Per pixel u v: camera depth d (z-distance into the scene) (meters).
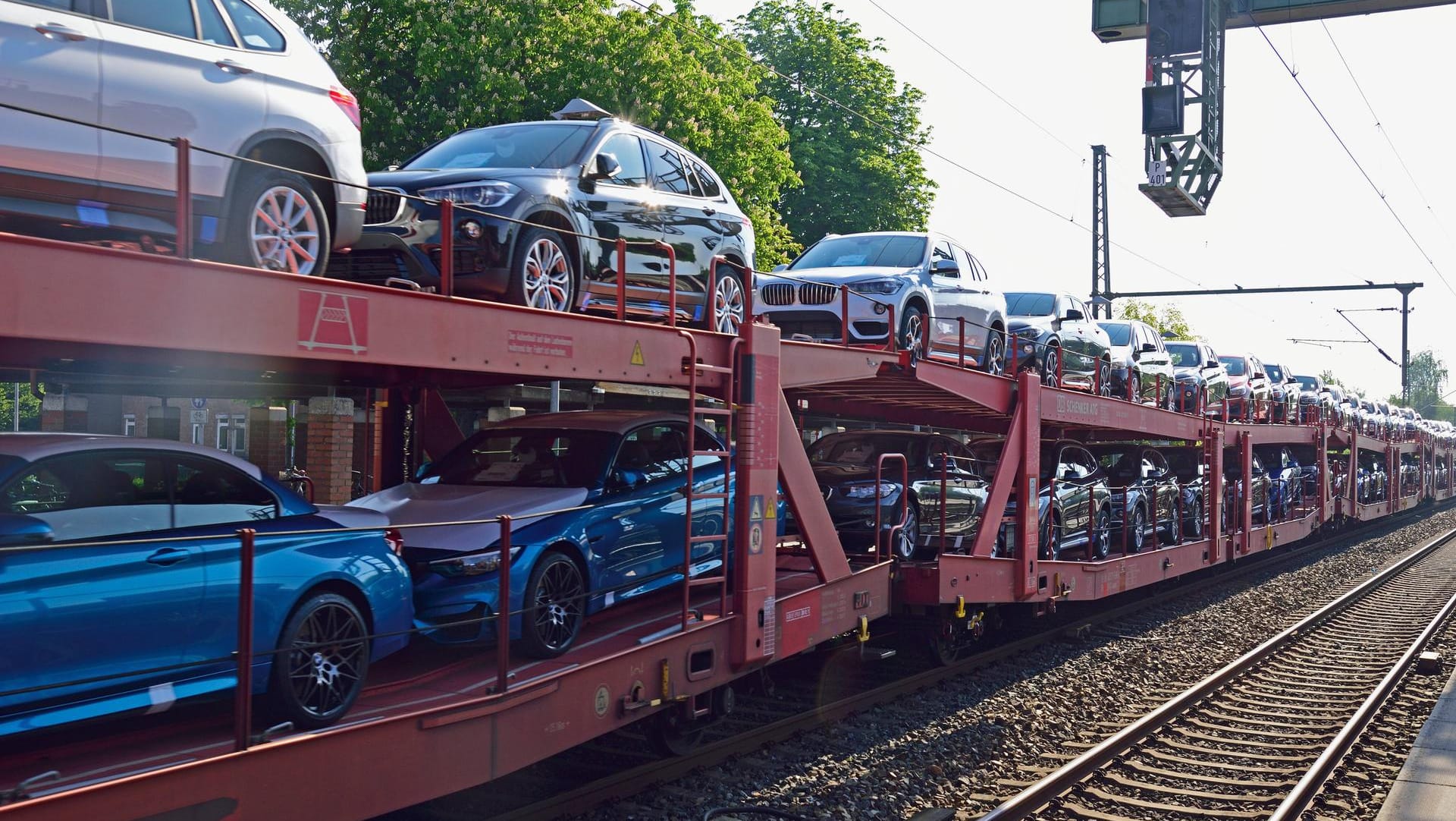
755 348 8.24
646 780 7.75
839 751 8.93
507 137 8.95
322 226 6.20
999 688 11.48
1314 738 9.87
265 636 5.32
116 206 5.22
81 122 4.40
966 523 13.14
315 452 17.55
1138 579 16.17
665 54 23.16
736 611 8.24
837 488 11.79
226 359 6.01
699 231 9.70
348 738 5.22
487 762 6.01
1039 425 13.28
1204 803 8.08
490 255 7.54
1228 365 26.42
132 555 4.86
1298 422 27.50
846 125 36.41
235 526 5.55
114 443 5.23
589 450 8.23
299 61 6.16
